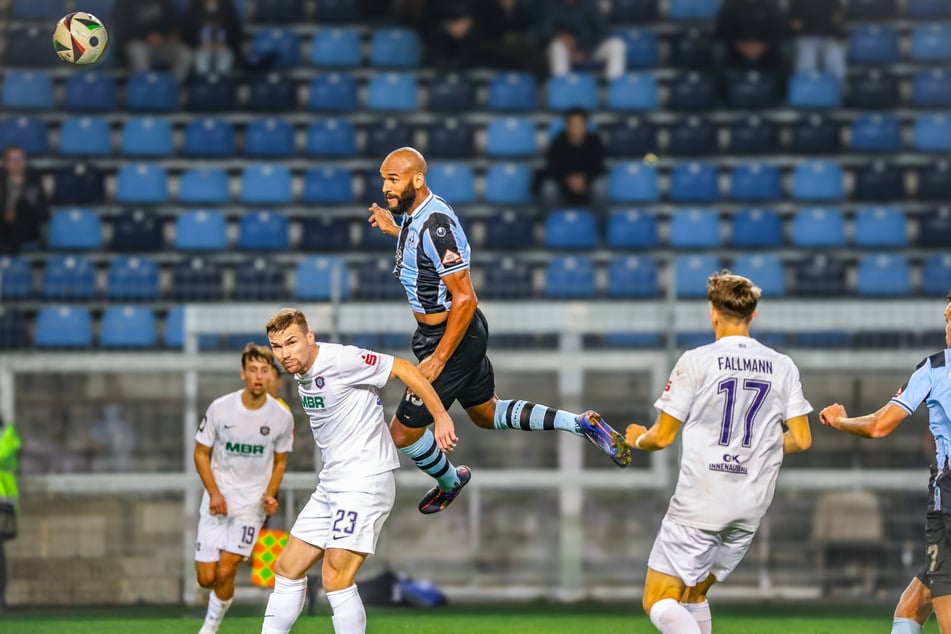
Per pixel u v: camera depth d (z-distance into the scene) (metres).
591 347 49.81
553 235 59.84
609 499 45.88
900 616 24.23
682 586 22.36
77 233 58.38
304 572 24.00
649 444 22.33
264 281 55.22
